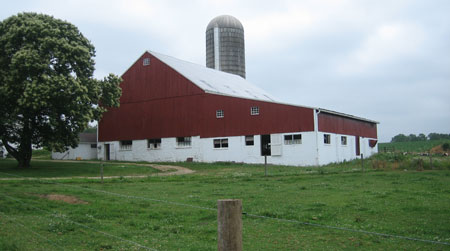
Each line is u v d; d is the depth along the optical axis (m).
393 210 12.51
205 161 44.41
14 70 30.44
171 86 47.50
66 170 32.94
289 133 39.25
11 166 35.84
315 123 37.91
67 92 30.95
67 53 32.88
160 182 23.42
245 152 41.88
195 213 12.79
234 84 57.69
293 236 9.84
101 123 52.22
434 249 8.56
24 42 32.38
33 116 33.47
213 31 81.62
